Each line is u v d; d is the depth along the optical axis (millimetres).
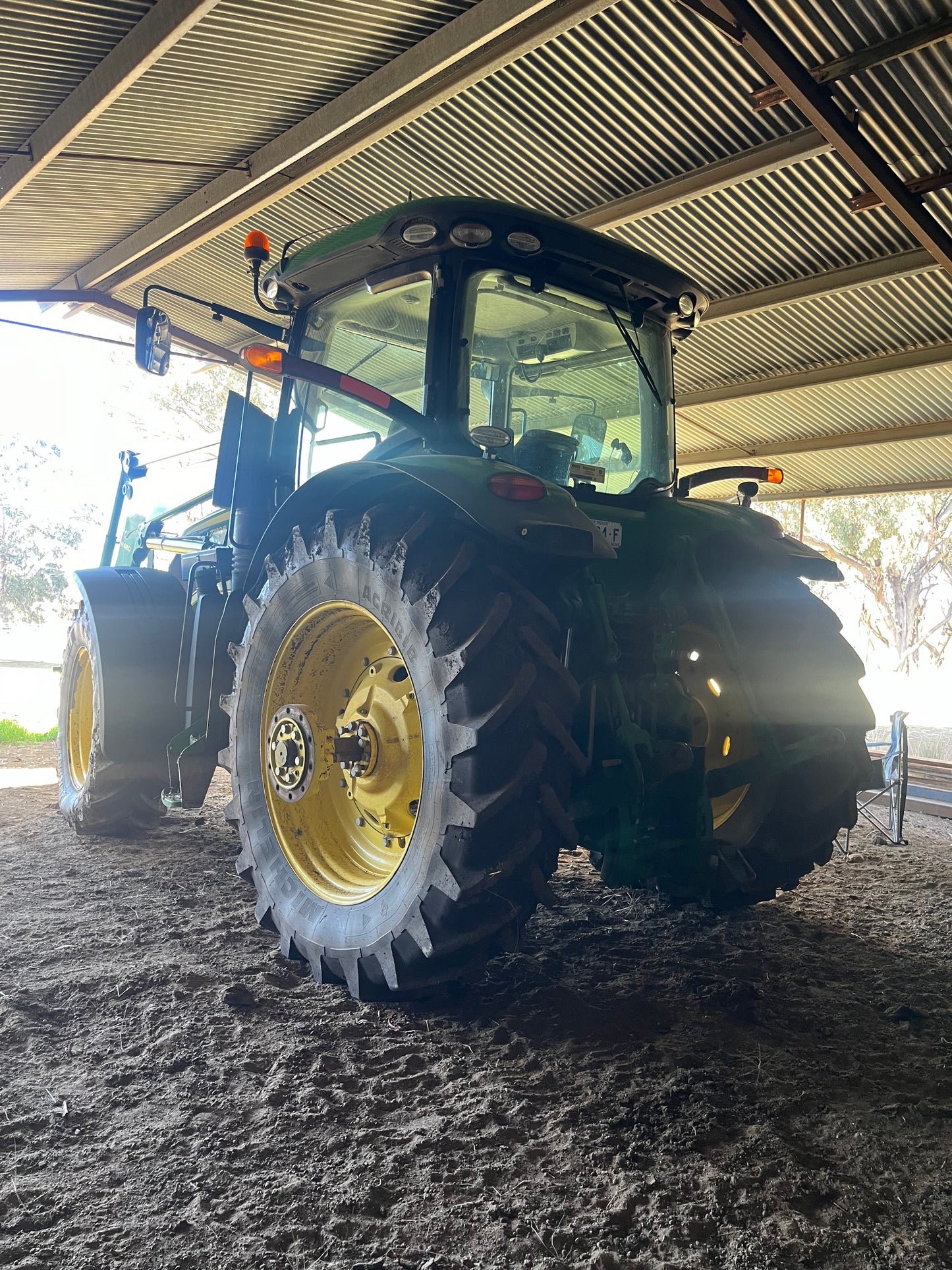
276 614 2922
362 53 5605
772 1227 1599
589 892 3695
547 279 2979
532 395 3016
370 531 2584
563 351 3074
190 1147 1790
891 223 6480
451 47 5137
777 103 5531
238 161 7047
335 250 3045
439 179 7148
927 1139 1904
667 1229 1580
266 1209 1600
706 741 2975
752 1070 2189
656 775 2707
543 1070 2160
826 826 3373
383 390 3113
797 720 3338
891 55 4816
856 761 3404
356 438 3197
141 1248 1493
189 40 5312
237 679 3084
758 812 3275
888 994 2713
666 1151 1823
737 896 3299
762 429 10117
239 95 6012
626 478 3275
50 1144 1787
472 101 6188
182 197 7793
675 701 2762
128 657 4223
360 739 2729
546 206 7121
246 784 2980
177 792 3846
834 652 3457
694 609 3029
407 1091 2043
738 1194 1688
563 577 2574
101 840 4344
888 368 8031
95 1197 1622
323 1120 1908
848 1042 2377
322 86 5961
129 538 5777
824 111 5125
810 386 8664
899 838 4879
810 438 10070
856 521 20359
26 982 2553
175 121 6316
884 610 21578
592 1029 2400
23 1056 2152
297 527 2898
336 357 3311
